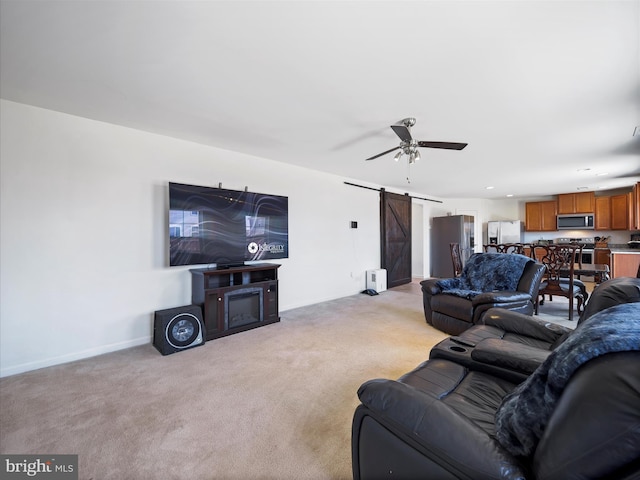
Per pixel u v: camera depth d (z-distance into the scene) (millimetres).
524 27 1570
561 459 699
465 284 3684
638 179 5520
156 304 3186
